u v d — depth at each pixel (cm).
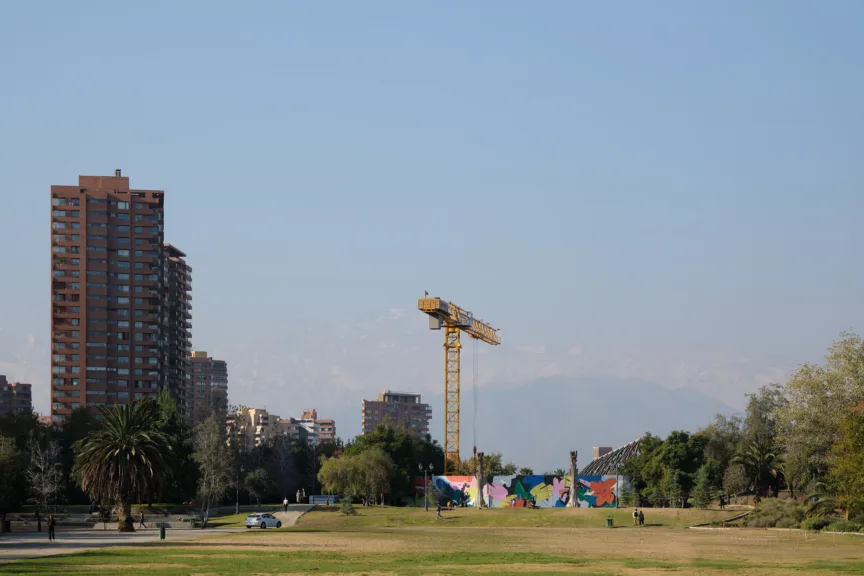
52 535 9831
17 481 15700
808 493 14075
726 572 5819
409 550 7938
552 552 7838
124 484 12050
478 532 11988
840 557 7275
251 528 12912
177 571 5594
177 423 18262
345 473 19800
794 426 13538
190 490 17850
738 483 18088
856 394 12800
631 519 14650
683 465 19338
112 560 6531
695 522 14275
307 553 7388
